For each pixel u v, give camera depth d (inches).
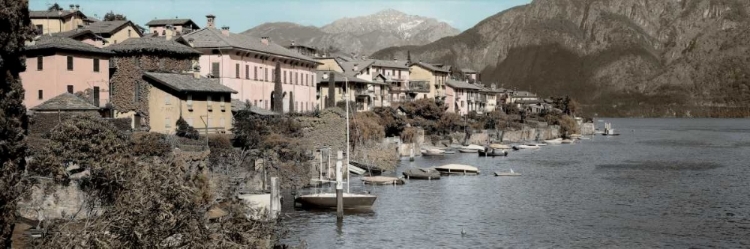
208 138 3334.2
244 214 1294.3
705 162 5935.0
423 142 6919.3
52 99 3186.5
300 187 3718.0
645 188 4087.1
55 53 3432.6
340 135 4377.5
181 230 1105.4
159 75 3715.6
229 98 3944.4
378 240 2568.9
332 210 3110.2
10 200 1590.8
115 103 3762.3
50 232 1181.7
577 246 2513.5
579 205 3412.9
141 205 1087.0
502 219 3011.8
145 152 2711.6
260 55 5093.5
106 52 3683.6
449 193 3782.0
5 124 1825.8
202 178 1721.2
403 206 3304.6
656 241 2600.9
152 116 3661.4
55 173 2297.0
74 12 5027.1
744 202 3526.1
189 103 3666.3
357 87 6752.0
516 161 5994.1
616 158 6412.4
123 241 1072.2
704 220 3016.7
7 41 1871.3
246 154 3383.4
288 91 5531.5
